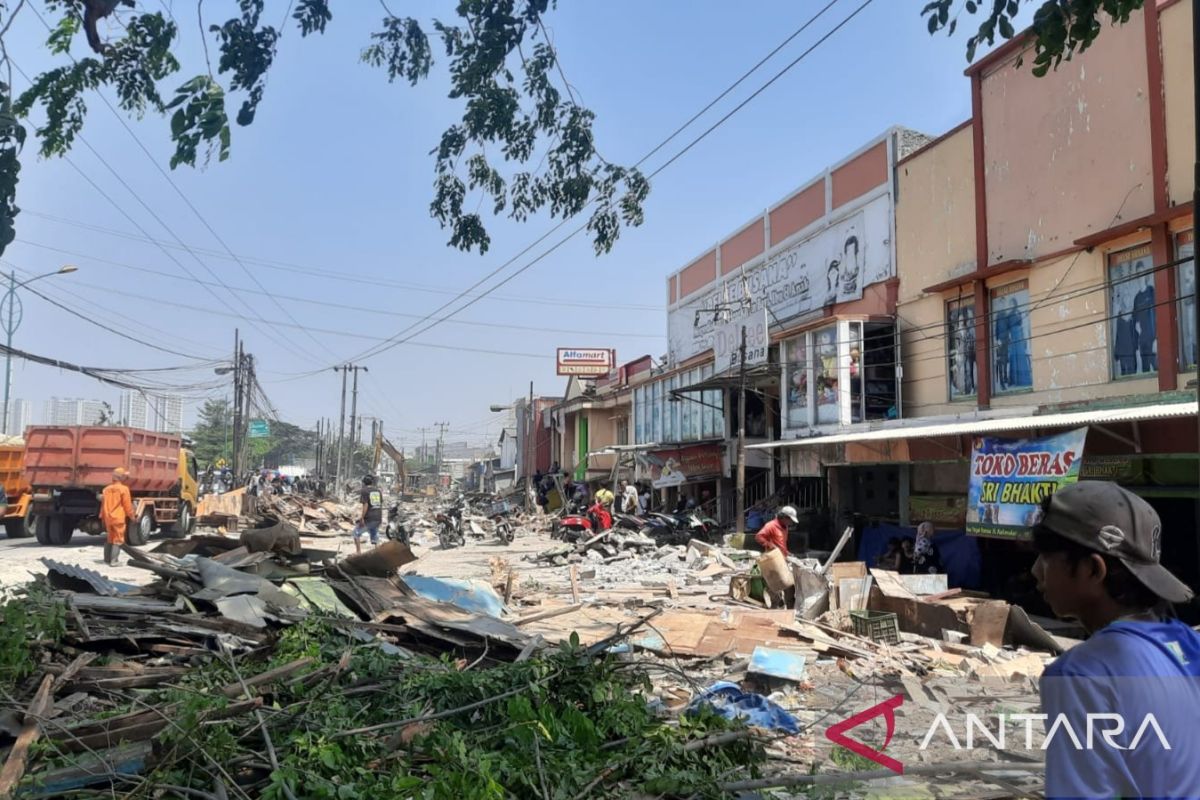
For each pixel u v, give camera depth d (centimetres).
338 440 6078
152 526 2258
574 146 635
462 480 10206
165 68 470
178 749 371
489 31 541
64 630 555
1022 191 1478
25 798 340
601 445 4284
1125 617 167
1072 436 1152
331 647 609
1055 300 1402
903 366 1806
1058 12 428
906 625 1066
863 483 1994
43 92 458
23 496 2267
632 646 830
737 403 2645
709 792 381
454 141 619
